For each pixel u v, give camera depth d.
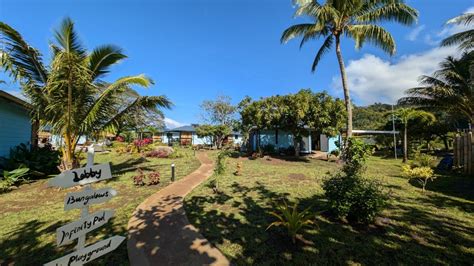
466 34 9.95
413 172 7.42
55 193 6.76
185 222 4.75
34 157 9.36
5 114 9.27
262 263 3.29
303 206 5.68
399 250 3.62
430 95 13.89
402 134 21.56
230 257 3.45
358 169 5.12
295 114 14.78
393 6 11.38
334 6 12.65
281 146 22.70
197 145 32.78
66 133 7.33
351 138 10.55
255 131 24.09
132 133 31.59
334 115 14.77
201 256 3.48
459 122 21.48
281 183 8.31
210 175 9.96
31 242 3.88
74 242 3.87
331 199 4.75
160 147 18.48
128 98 11.16
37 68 6.87
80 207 2.30
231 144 34.09
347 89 13.00
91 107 7.41
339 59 13.13
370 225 4.49
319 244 3.80
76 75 6.66
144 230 4.38
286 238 4.01
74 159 7.70
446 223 4.61
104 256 3.48
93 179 2.40
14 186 7.36
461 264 3.26
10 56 6.27
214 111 38.62
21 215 5.06
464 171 10.25
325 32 13.96
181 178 9.22
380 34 11.89
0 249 3.66
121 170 10.86
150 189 7.40
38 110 7.02
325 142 25.97
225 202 6.08
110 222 4.74
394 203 5.86
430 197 6.43
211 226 4.55
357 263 3.29
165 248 3.72
